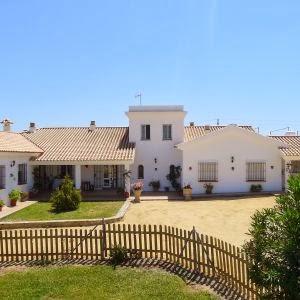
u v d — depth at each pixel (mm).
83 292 11203
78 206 25094
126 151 32000
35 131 38406
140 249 14133
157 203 27391
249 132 31375
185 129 37969
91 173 34375
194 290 11172
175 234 13578
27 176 29859
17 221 20906
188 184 31250
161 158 34156
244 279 10258
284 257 7480
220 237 17172
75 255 14406
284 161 31516
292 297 7453
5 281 12258
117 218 21344
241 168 31438
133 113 34094
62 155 31094
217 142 31391
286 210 7402
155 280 12008
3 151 24719
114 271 12938
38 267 13617
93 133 37062
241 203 26547
